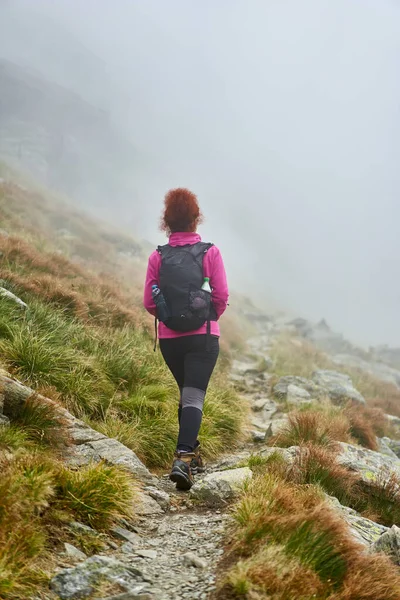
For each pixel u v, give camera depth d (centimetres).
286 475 423
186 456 398
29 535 272
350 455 559
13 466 316
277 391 984
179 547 316
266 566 261
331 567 277
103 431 501
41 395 444
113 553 303
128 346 725
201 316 400
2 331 571
